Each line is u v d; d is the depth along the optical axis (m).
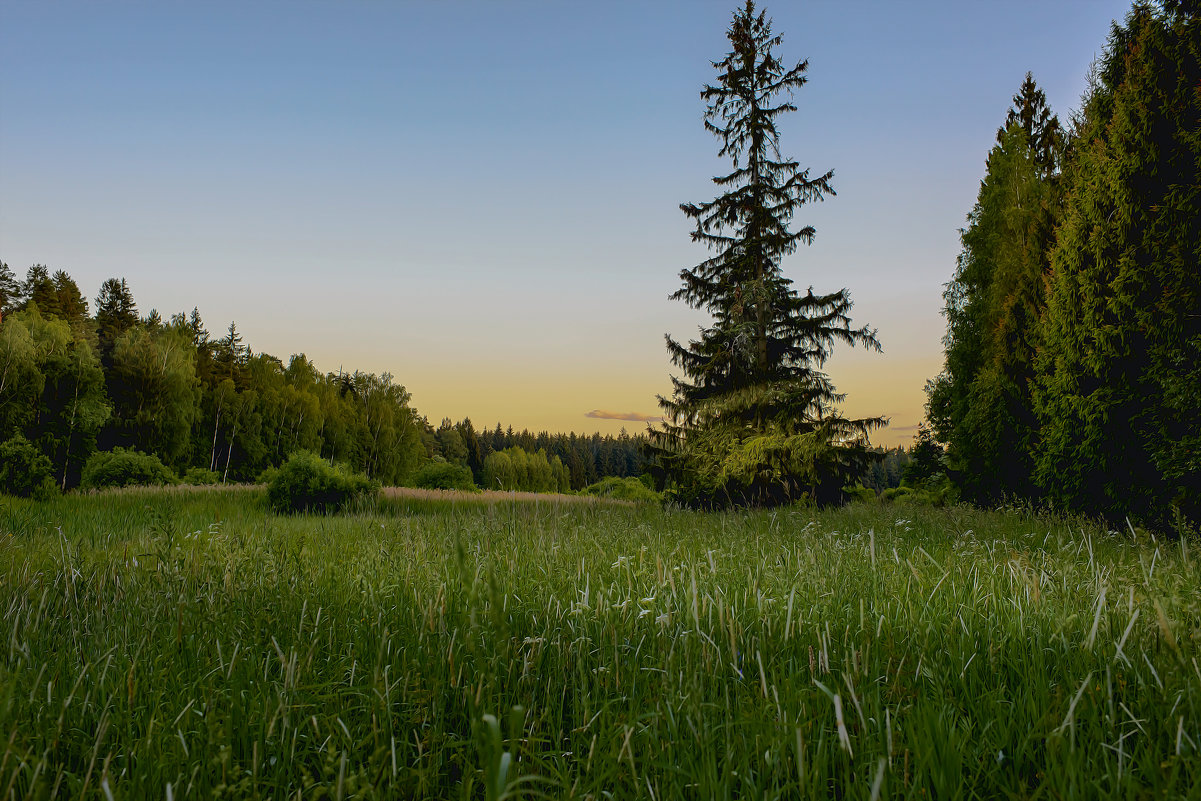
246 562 3.64
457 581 3.16
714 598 2.72
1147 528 7.48
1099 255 8.52
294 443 52.56
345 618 2.79
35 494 13.82
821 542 4.53
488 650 2.31
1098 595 2.42
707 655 2.16
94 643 2.46
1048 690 1.90
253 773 1.52
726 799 1.45
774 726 1.70
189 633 2.54
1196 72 7.70
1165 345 7.55
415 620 2.67
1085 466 8.53
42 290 50.94
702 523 7.88
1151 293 7.97
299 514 14.01
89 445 36.56
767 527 7.32
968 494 12.79
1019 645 2.31
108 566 3.73
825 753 1.57
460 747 1.80
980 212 15.15
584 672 2.20
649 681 2.16
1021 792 1.39
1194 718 1.58
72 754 1.79
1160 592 2.44
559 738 1.86
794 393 15.93
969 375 14.54
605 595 3.03
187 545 4.24
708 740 1.64
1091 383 8.84
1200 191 7.31
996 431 11.66
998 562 3.72
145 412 41.59
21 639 2.50
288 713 1.81
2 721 1.60
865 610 2.77
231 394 49.97
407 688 2.06
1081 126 10.55
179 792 1.55
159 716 1.86
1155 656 1.94
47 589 2.99
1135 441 8.05
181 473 44.19
